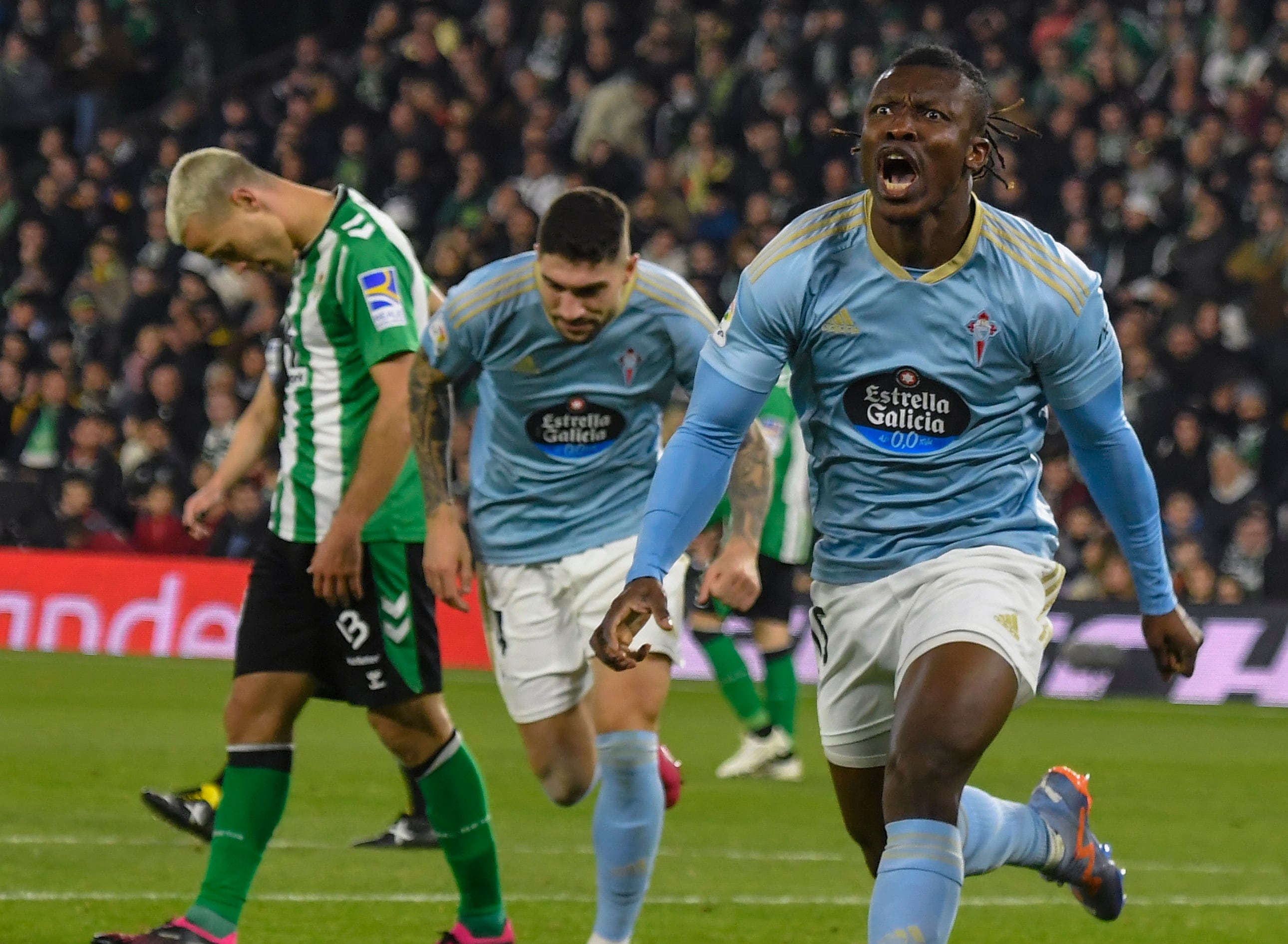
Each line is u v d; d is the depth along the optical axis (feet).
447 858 28.09
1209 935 31.12
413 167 102.58
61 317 104.01
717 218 96.99
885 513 21.43
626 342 28.37
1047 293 20.47
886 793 19.97
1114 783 52.29
